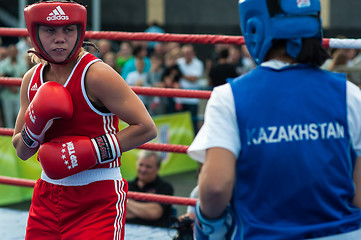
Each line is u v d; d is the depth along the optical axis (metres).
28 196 8.50
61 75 3.11
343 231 2.34
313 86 2.37
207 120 2.37
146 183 6.42
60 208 3.13
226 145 2.29
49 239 3.18
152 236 4.75
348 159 2.38
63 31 2.99
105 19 27.42
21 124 3.29
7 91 11.87
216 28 27.41
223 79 9.22
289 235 2.26
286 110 2.32
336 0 27.70
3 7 23.59
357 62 9.83
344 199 2.38
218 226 2.39
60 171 2.93
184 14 27.78
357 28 27.78
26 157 3.29
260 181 2.30
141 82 12.32
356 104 2.38
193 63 13.08
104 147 3.00
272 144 2.30
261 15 2.39
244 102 2.33
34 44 3.04
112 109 3.03
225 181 2.25
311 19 2.38
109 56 13.16
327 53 2.47
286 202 2.29
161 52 15.71
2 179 5.00
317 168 2.30
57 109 2.91
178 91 4.40
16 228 5.08
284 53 2.44
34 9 2.94
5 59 12.27
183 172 11.27
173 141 10.95
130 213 5.85
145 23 27.70
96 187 3.10
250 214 2.32
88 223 3.08
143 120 3.06
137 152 9.68
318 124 2.32
